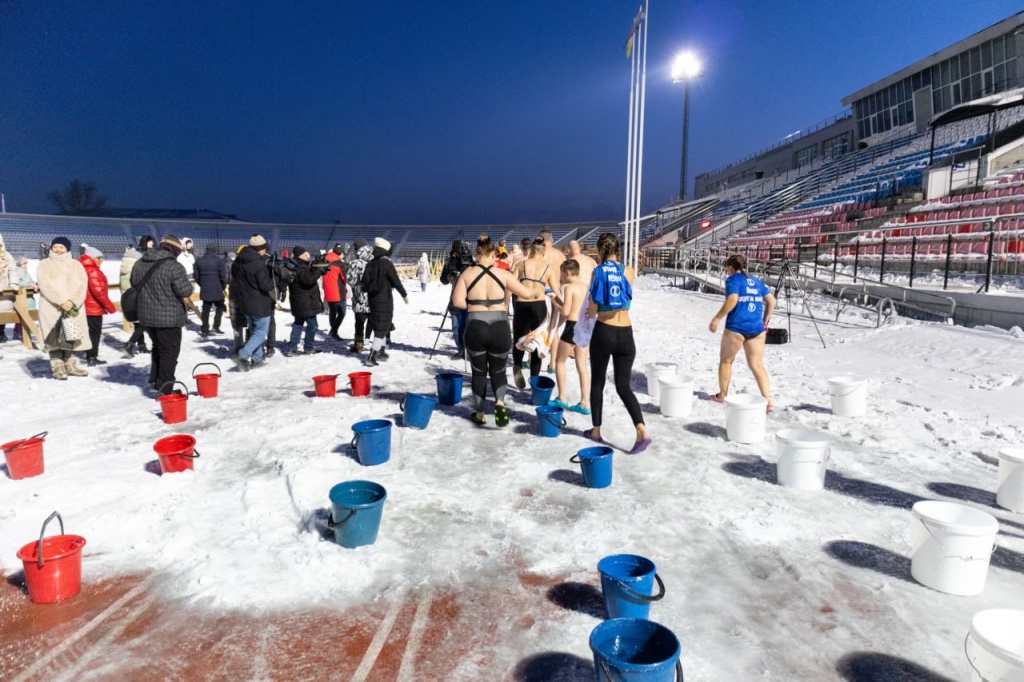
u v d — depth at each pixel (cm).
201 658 268
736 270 667
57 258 812
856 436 578
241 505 423
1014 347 880
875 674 256
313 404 701
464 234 6875
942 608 303
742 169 6250
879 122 4097
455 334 1102
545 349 699
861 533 382
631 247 1969
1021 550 361
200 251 5566
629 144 1953
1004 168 2127
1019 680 211
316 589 319
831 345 1080
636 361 980
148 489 448
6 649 275
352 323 1561
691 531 384
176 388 788
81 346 852
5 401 725
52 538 333
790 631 285
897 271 1786
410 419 598
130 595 317
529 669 259
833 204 3050
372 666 262
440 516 404
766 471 490
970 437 566
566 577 331
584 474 452
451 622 292
